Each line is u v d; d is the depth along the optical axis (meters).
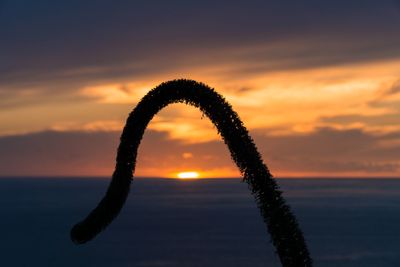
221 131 3.84
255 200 3.68
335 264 166.00
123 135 4.24
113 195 4.24
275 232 3.62
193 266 169.50
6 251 188.88
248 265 171.38
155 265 170.75
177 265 170.88
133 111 4.21
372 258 174.75
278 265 170.62
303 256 3.57
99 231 4.27
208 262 176.00
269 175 3.71
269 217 3.63
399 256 177.62
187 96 3.99
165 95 4.09
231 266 169.88
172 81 4.08
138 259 179.75
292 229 3.61
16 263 167.75
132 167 4.26
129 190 4.26
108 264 170.62
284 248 3.60
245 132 3.82
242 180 3.73
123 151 4.25
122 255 186.38
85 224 4.24
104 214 4.25
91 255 184.88
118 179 4.25
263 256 186.00
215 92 3.95
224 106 3.88
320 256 179.75
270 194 3.66
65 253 184.38
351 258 175.25
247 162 3.72
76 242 4.27
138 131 4.22
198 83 4.00
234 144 3.78
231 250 197.88
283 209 3.63
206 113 3.92
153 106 4.13
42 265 165.25
